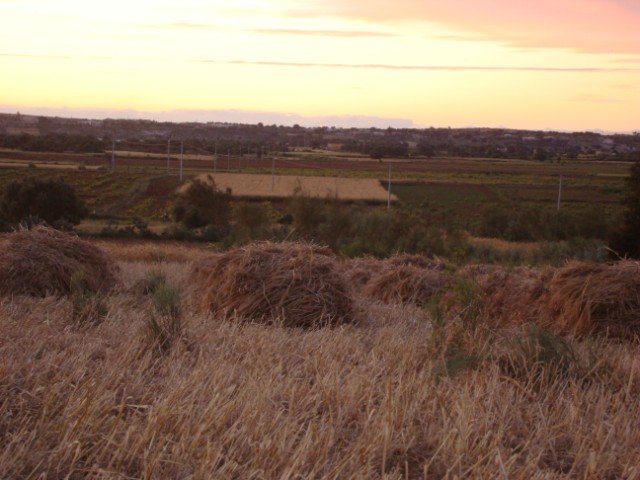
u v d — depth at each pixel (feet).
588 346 23.13
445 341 23.27
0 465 13.09
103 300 28.86
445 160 650.02
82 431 14.47
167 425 15.30
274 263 32.50
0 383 16.97
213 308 31.86
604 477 14.87
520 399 18.38
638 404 18.78
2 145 568.00
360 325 31.04
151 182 328.08
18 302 31.42
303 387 18.29
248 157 604.08
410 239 105.91
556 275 32.48
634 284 30.60
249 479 13.17
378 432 15.44
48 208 177.78
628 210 84.17
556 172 496.23
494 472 14.19
